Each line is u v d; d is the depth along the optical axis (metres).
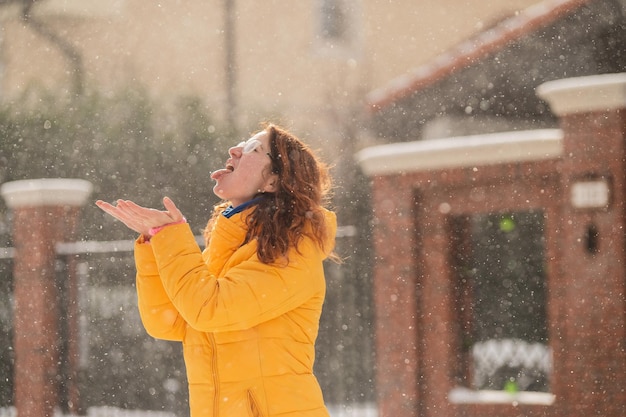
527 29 19.02
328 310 14.34
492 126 20.64
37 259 13.20
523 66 19.55
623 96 10.84
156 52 23.52
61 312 13.24
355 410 14.09
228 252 3.92
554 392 11.12
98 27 23.19
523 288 16.31
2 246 15.89
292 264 3.76
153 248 3.73
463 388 12.20
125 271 14.40
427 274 12.28
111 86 21.66
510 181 11.77
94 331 14.48
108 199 19.67
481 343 16.12
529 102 19.83
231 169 4.08
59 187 13.30
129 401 14.31
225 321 3.63
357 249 14.48
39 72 22.81
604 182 10.91
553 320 11.17
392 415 12.24
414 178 12.33
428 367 12.17
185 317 3.65
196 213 19.69
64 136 20.11
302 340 3.84
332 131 24.27
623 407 10.65
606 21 17.97
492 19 26.95
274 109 24.12
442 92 20.80
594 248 10.95
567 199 11.11
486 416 11.67
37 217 13.28
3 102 20.50
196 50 23.94
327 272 14.34
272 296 3.69
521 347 15.86
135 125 20.30
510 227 14.59
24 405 13.11
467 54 19.97
